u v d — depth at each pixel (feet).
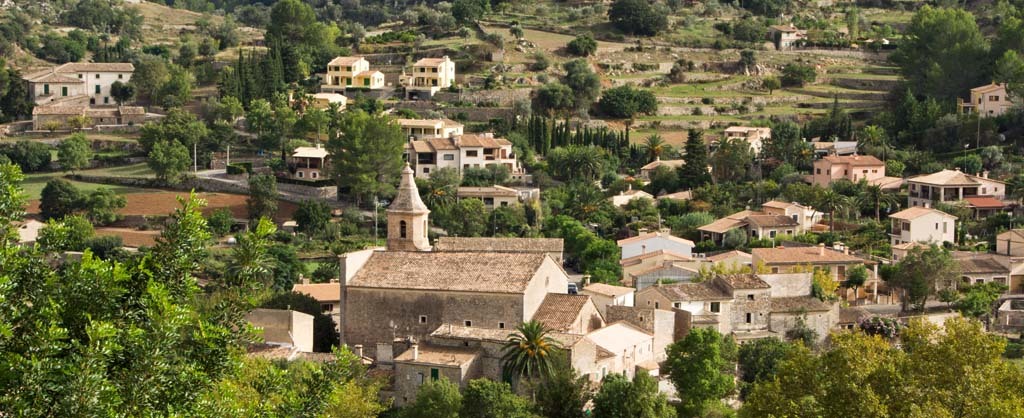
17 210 191.62
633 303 597.93
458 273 500.33
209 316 197.06
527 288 485.15
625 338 502.38
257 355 471.62
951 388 305.94
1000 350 313.32
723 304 566.77
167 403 178.19
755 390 341.21
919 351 319.47
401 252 520.83
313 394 205.36
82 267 182.60
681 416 469.98
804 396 328.49
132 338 174.29
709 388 469.16
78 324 178.09
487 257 509.76
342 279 504.84
